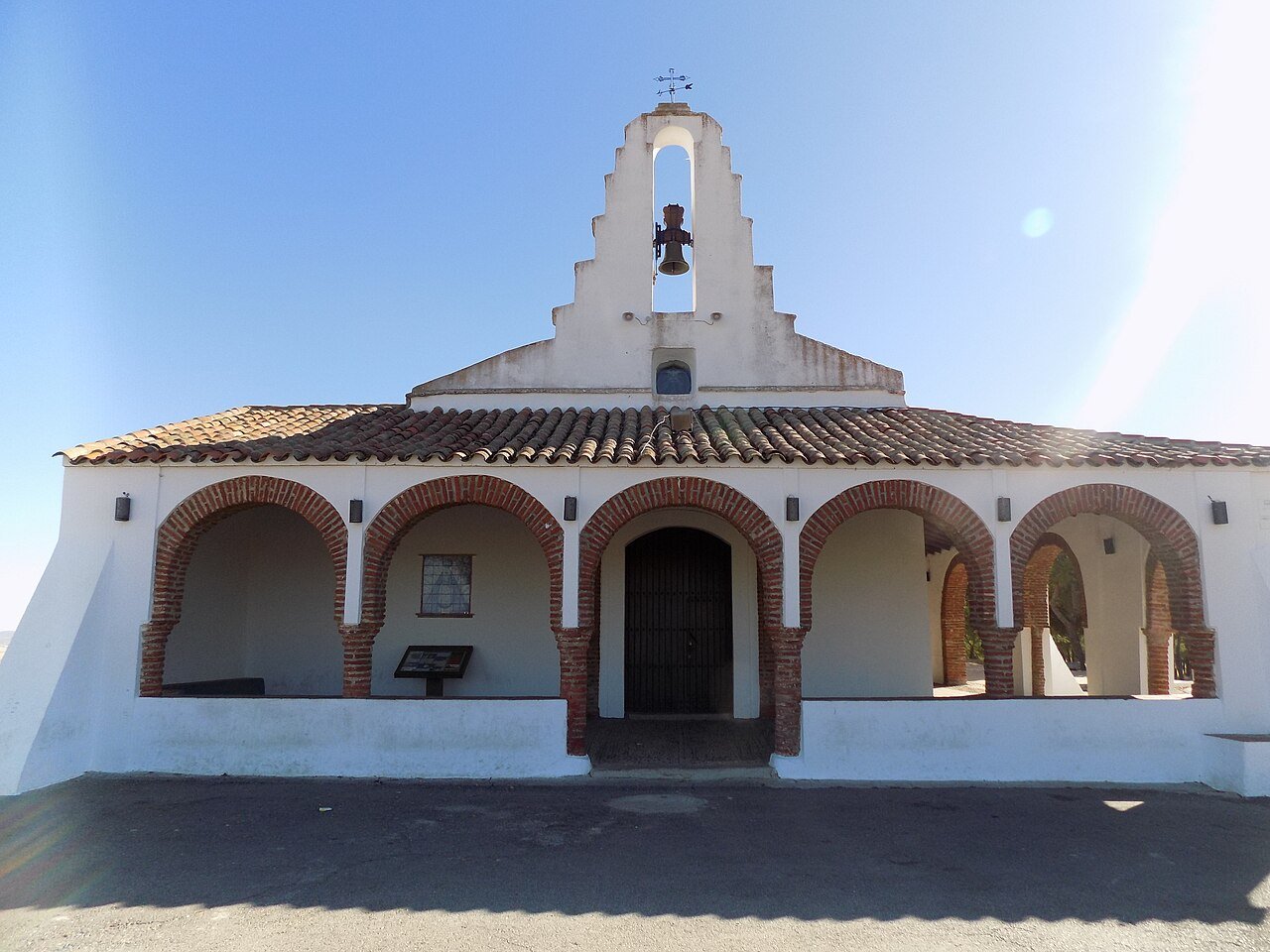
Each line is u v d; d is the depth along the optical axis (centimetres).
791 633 1085
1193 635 1099
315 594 1435
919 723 1066
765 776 1061
